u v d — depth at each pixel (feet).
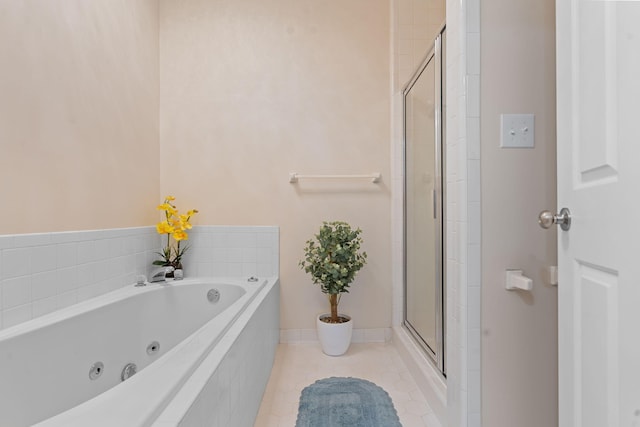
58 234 5.14
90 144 5.98
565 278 2.81
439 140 5.66
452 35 4.49
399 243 8.34
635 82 2.03
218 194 8.58
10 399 3.93
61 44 5.31
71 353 4.79
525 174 4.18
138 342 6.30
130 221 7.23
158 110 8.46
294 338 8.58
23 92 4.63
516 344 4.18
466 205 4.16
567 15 2.75
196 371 3.27
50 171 5.09
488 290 4.17
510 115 4.17
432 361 6.23
